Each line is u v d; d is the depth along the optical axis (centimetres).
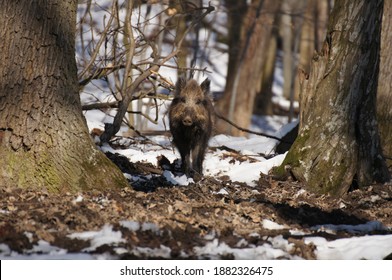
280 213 1183
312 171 1443
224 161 1650
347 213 1247
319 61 1491
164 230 1009
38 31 1159
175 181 1422
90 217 1030
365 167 1458
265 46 3550
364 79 1454
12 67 1158
